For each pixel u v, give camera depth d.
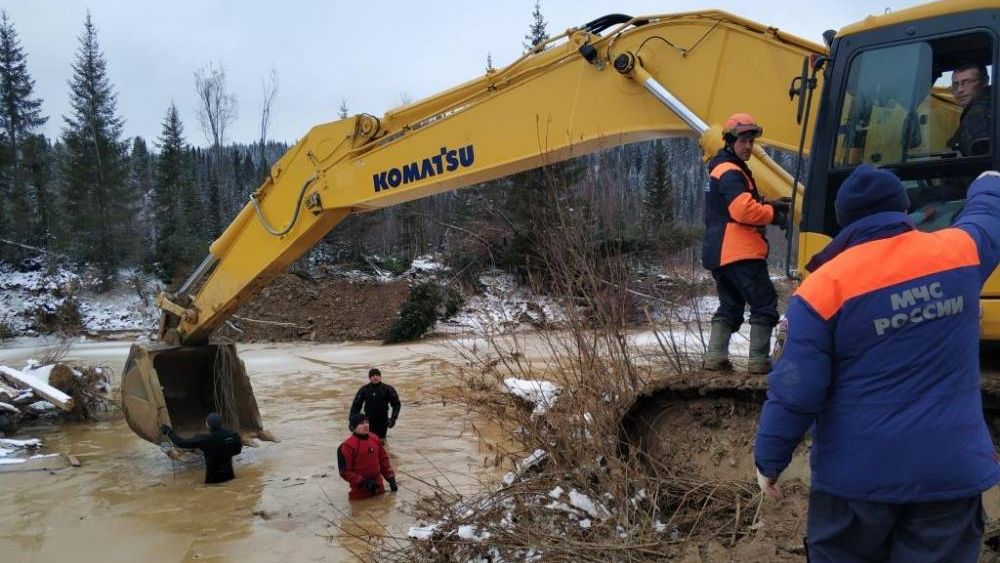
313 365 20.58
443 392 11.80
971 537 2.47
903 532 2.51
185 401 11.12
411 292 28.09
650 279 6.96
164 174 47.34
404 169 7.33
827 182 4.41
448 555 4.63
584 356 5.54
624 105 5.96
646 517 4.31
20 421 13.03
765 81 5.35
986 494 3.55
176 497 8.62
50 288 37.66
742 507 4.08
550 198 6.86
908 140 4.25
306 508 8.05
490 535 4.55
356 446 8.23
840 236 2.67
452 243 20.53
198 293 9.85
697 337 6.53
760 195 5.15
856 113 4.37
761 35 5.40
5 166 45.91
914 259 2.51
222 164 63.38
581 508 4.61
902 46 4.27
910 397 2.45
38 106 58.69
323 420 13.03
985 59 4.31
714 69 5.54
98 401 13.84
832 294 2.54
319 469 9.71
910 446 2.42
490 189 24.19
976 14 4.07
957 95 4.23
